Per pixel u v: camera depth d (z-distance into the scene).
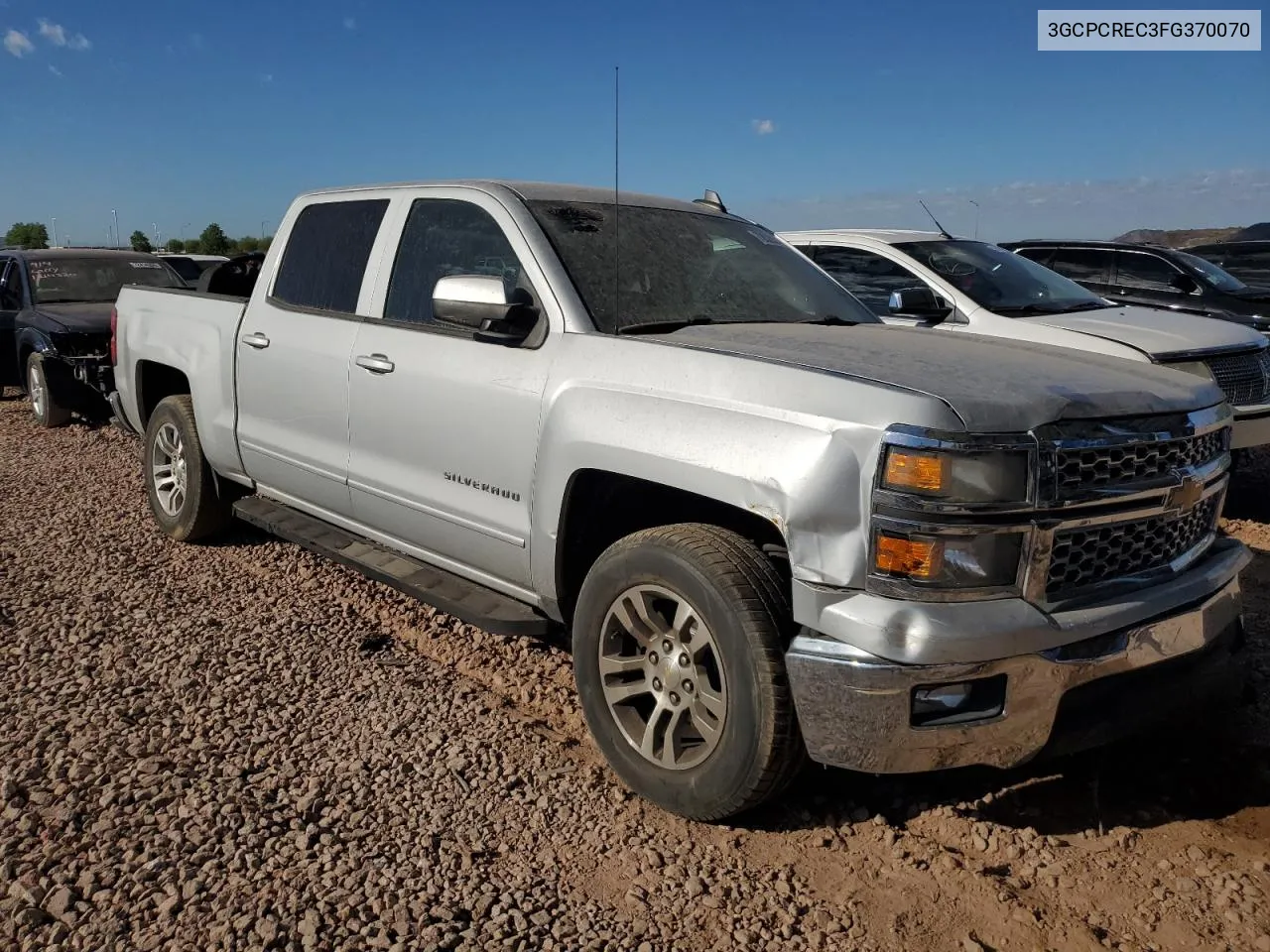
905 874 2.88
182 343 5.53
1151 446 2.92
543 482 3.46
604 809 3.18
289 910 2.64
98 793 3.16
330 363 4.44
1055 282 7.87
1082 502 2.74
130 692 3.88
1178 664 3.04
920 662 2.60
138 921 2.59
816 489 2.72
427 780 3.31
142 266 11.48
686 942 2.59
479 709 3.83
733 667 2.87
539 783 3.31
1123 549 2.93
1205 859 2.94
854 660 2.66
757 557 2.95
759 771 2.86
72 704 3.77
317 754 3.46
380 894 2.72
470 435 3.76
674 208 4.49
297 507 4.98
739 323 3.79
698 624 2.99
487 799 3.21
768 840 3.03
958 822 3.11
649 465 3.08
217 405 5.24
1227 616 3.19
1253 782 3.38
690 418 3.03
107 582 5.11
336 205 4.80
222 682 3.99
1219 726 3.59
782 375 2.94
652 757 3.18
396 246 4.36
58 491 7.05
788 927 2.64
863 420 2.71
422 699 3.90
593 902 2.73
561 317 3.57
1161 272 9.42
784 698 2.81
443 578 4.15
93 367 9.32
